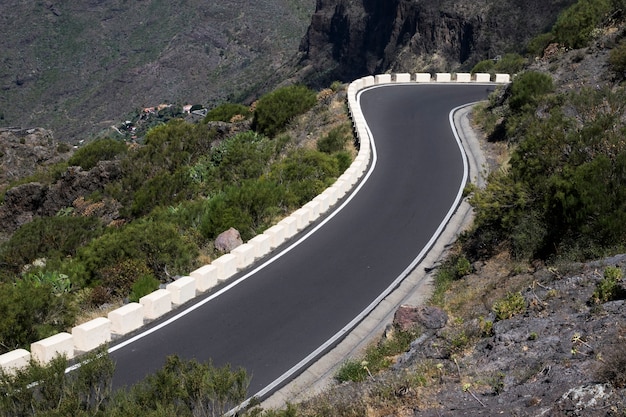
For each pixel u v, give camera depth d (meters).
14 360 13.20
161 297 16.34
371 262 19.41
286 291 17.66
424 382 10.52
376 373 12.62
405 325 13.99
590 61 31.48
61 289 19.88
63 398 10.20
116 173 40.62
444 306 15.85
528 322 11.60
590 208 15.14
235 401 10.67
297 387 13.27
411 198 24.59
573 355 9.73
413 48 137.12
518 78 31.81
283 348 14.80
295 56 190.62
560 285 12.84
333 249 20.38
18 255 30.42
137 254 20.56
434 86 45.31
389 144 31.30
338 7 172.50
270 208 24.12
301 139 35.78
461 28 130.62
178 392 10.40
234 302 17.06
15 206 42.12
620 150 16.58
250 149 33.75
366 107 38.12
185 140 40.00
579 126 20.66
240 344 14.98
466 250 19.09
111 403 10.41
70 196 41.25
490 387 9.77
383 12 157.38
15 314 15.81
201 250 22.02
